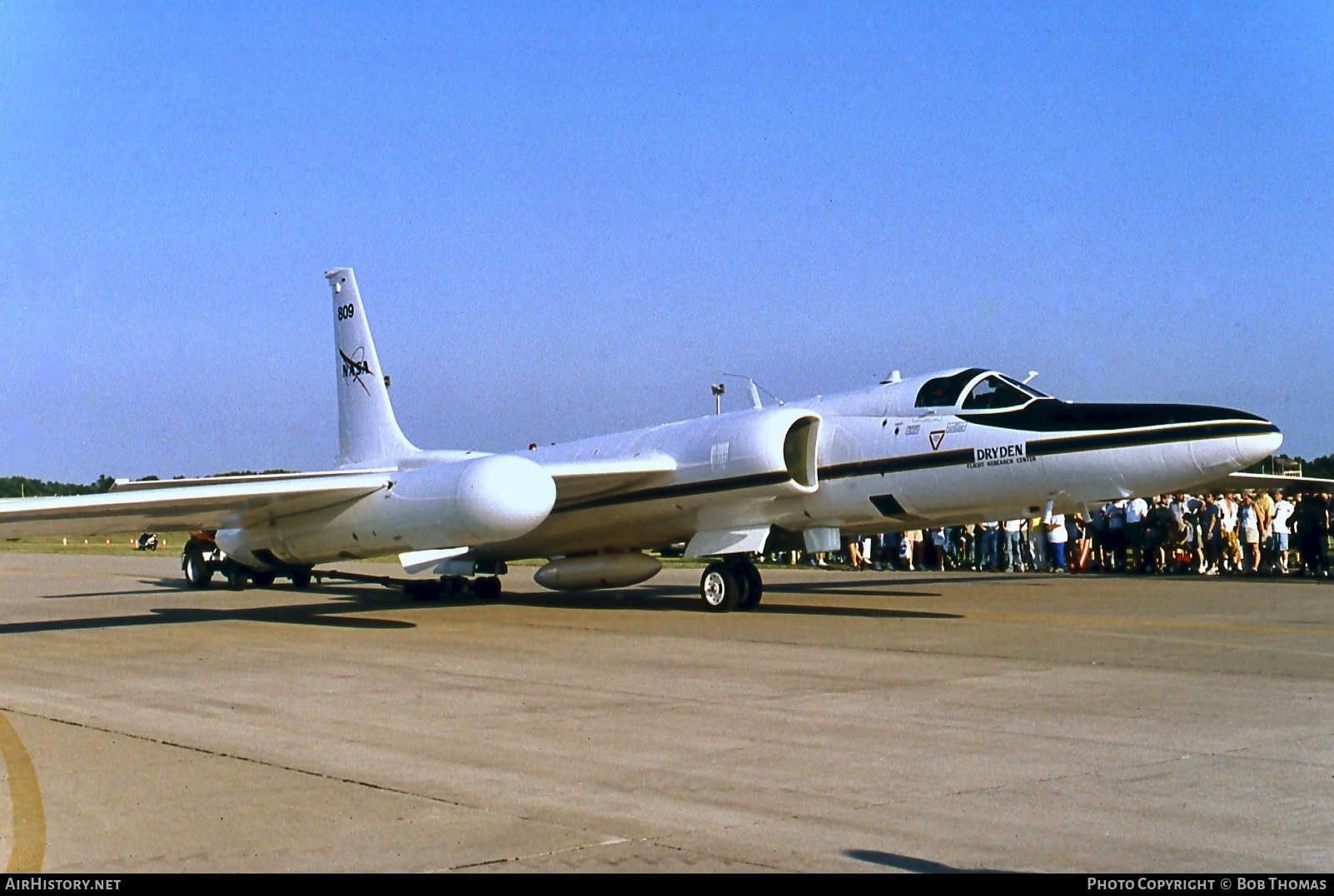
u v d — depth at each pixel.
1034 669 10.67
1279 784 6.29
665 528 18.08
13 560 41.50
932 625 14.56
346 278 22.88
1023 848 5.20
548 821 5.69
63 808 6.03
